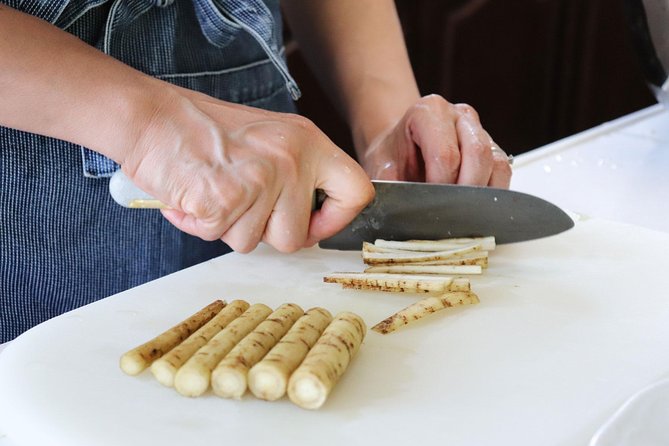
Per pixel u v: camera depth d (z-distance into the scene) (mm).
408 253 867
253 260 881
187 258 967
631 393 725
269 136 793
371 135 1028
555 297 828
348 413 702
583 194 1049
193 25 918
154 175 785
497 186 937
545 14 1895
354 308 818
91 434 682
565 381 734
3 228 891
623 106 2088
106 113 771
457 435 688
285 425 691
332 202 833
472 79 1841
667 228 978
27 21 771
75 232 911
